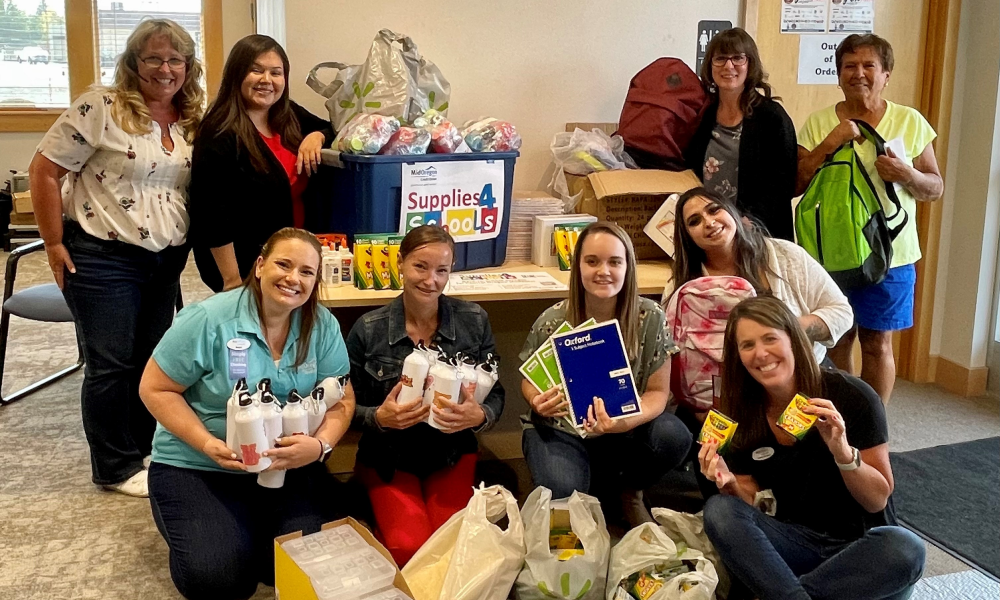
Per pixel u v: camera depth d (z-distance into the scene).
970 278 3.72
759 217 2.91
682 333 2.46
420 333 2.41
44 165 2.40
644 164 3.16
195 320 2.06
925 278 3.82
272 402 2.01
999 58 3.52
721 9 3.42
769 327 1.92
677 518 2.08
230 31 6.19
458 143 2.78
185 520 2.06
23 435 3.14
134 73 2.44
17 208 6.06
